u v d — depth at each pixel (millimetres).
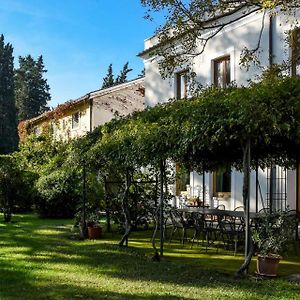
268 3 9820
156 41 17891
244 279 6566
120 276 6750
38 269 7199
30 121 31328
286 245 7156
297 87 5957
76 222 12250
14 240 10586
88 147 10344
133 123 8508
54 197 16781
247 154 6707
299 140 6418
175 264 7750
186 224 10039
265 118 5793
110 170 11297
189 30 11273
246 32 13789
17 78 59969
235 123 5980
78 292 5742
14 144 46219
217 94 6922
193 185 15781
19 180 16250
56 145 23578
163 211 9258
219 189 14789
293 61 11359
